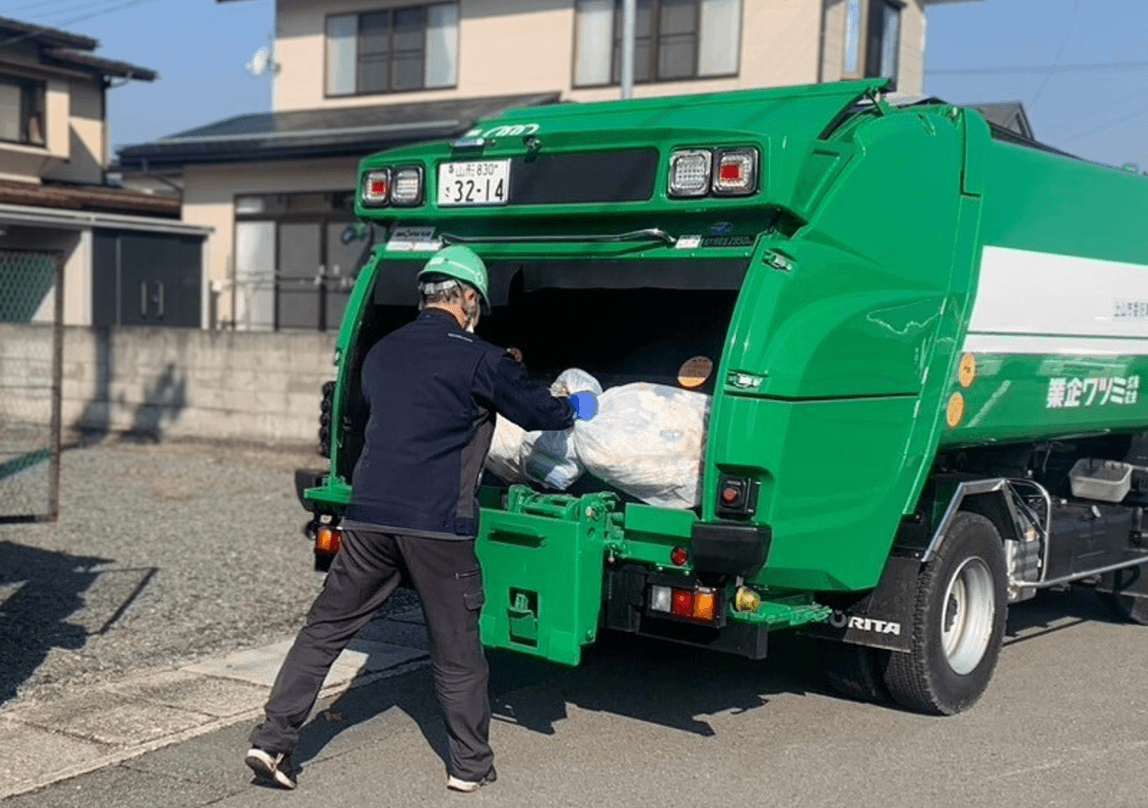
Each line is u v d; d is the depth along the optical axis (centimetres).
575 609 525
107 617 783
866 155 562
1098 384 765
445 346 512
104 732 576
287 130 2206
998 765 559
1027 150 689
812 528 538
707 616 515
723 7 2022
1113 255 764
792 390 516
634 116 630
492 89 2250
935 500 618
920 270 596
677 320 666
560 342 695
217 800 504
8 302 2097
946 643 640
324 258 2216
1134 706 655
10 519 802
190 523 1119
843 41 2031
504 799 511
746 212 532
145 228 2158
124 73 2486
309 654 513
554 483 567
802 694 666
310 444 1573
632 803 509
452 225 617
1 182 2244
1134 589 855
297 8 2439
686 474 535
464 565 508
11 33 2253
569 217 571
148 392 1691
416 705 630
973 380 641
